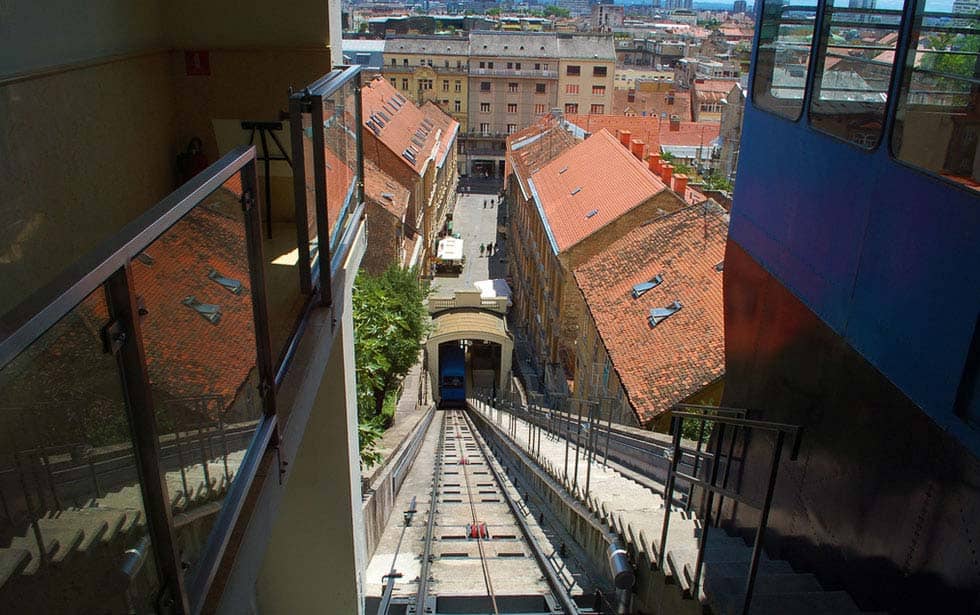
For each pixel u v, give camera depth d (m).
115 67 5.21
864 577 5.26
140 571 2.19
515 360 40.47
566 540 10.31
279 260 5.36
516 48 81.19
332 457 6.88
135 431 2.14
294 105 4.27
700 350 18.61
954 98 4.32
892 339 4.97
